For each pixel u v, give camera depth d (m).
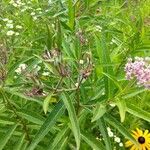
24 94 0.40
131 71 0.39
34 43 0.60
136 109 0.40
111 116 0.41
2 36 0.59
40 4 0.71
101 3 0.71
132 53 0.54
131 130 0.54
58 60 0.39
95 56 0.50
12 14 0.71
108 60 0.41
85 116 0.45
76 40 0.43
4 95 0.42
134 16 0.69
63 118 0.42
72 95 0.41
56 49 0.41
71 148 0.44
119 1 0.85
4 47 0.44
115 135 0.52
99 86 0.45
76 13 0.65
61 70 0.39
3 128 0.46
